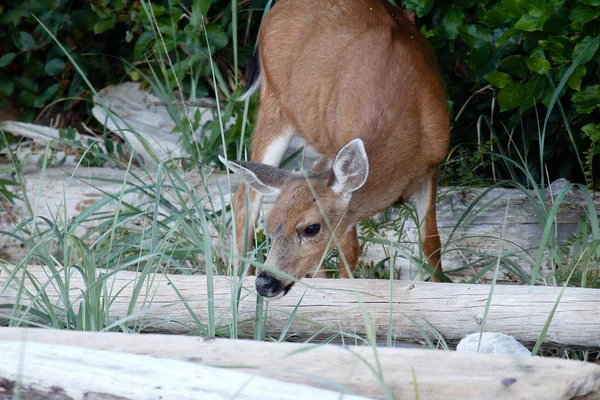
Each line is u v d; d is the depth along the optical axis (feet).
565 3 31.55
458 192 34.17
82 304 23.70
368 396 16.65
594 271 28.48
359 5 32.65
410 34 32.14
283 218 27.17
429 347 22.11
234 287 22.95
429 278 30.42
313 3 33.78
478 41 34.83
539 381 16.58
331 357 17.85
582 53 30.09
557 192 34.06
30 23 47.14
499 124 38.63
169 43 41.68
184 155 40.60
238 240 34.12
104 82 48.60
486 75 33.12
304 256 27.25
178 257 31.27
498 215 33.35
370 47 30.73
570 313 22.65
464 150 36.40
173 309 25.09
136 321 25.16
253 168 27.99
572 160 37.60
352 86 30.63
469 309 23.56
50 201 38.32
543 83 32.81
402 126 29.25
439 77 31.65
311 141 34.42
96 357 17.49
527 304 23.06
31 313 24.07
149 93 46.16
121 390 16.97
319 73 32.55
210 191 36.99
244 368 17.39
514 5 31.76
